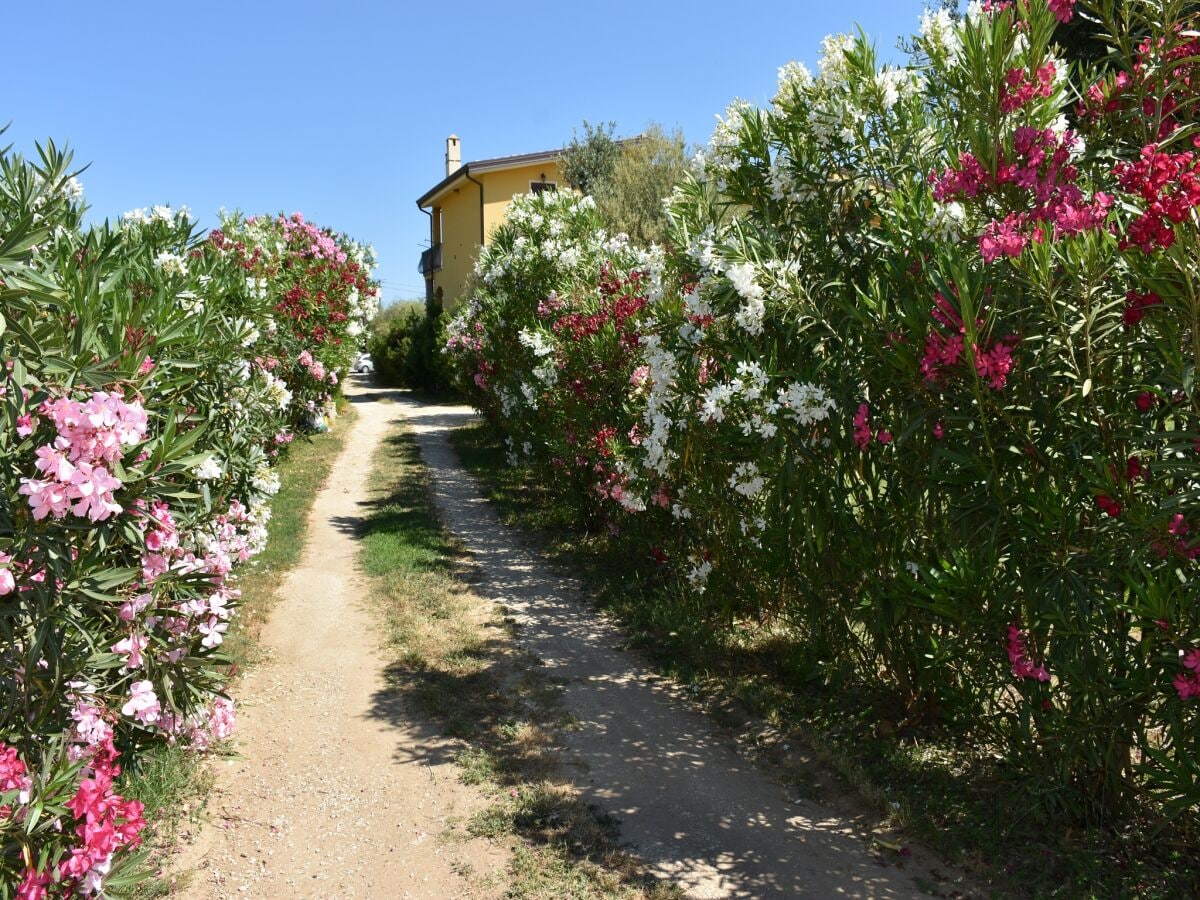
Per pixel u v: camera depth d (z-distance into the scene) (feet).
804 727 14.87
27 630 9.18
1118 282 9.65
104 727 9.78
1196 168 8.56
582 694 16.42
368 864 11.10
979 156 10.96
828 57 13.70
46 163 11.80
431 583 23.32
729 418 13.69
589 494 27.89
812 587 15.16
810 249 13.71
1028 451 10.30
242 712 15.44
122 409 8.71
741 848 11.44
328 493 35.83
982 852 11.20
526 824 11.90
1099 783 11.27
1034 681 11.03
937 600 11.21
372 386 97.50
